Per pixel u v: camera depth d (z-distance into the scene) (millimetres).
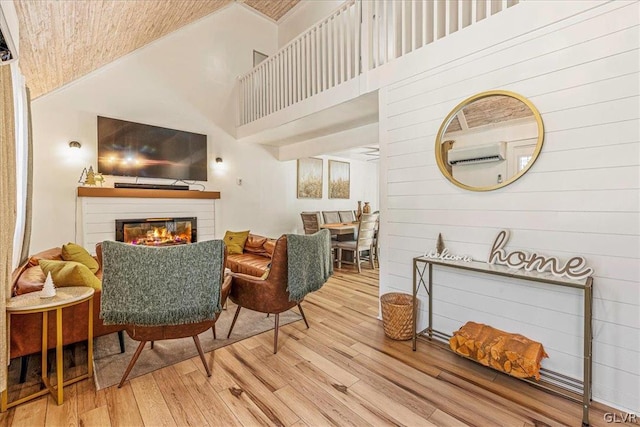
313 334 2730
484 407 1763
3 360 1605
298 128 4855
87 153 4262
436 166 2592
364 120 4320
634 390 1715
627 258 1736
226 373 2104
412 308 2539
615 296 1773
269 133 5230
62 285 2033
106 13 2756
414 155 2748
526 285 2125
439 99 2559
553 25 1975
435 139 2588
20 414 1681
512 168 2156
